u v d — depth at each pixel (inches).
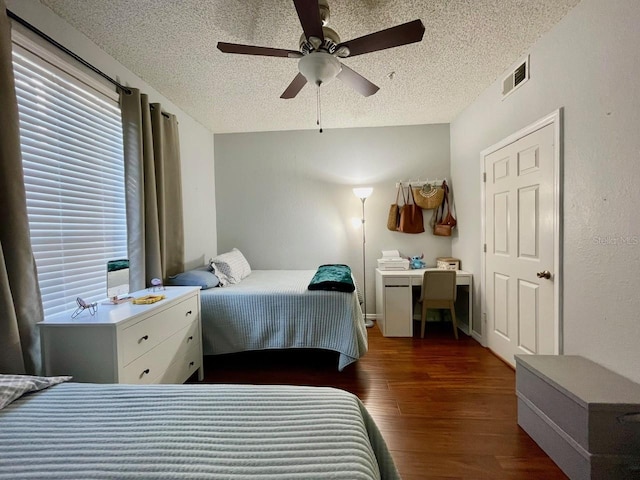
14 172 53.4
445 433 66.8
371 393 83.6
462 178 132.0
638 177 53.5
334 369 99.0
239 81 98.0
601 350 62.2
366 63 89.1
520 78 87.2
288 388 43.1
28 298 55.6
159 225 97.7
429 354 109.4
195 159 133.6
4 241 53.2
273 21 69.9
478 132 115.1
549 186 76.7
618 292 57.9
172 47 79.7
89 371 56.9
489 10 67.5
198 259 135.2
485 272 113.0
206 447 30.9
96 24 70.4
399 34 56.6
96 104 79.6
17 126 54.1
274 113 127.1
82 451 30.5
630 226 55.2
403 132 147.6
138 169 87.2
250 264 155.0
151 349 67.2
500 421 70.7
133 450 30.5
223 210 154.6
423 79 99.7
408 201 147.6
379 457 42.1
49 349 57.3
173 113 114.7
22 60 60.4
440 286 123.9
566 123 70.2
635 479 48.7
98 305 68.4
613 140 58.1
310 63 63.1
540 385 61.0
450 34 75.9
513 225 94.1
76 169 73.7
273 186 153.6
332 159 151.2
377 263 150.3
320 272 119.0
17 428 34.0
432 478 54.9
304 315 96.8
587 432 49.9
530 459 59.0
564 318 72.2
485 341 114.7
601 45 60.2
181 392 41.8
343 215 151.9
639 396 50.7
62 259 69.4
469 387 86.0
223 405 38.5
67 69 69.4
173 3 64.0
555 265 74.3
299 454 30.1
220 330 97.7
